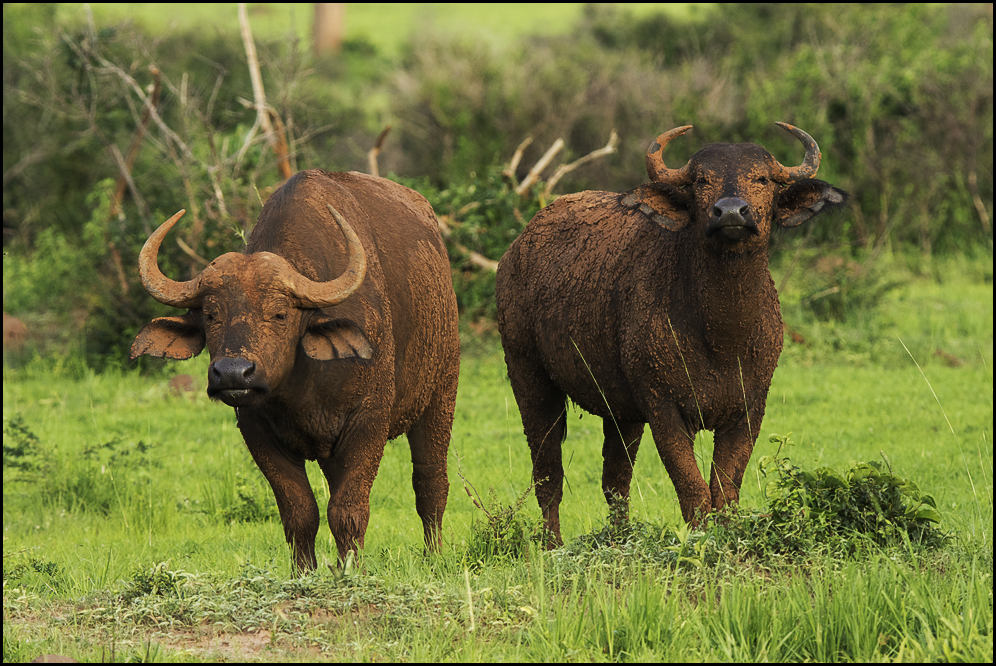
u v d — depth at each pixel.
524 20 152.50
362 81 122.75
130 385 53.38
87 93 65.50
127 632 18.77
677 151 87.00
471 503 32.38
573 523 28.38
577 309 26.25
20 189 91.12
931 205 83.38
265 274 19.91
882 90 85.62
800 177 22.66
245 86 88.31
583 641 17.36
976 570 18.97
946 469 33.50
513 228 57.19
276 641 17.98
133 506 33.62
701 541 20.38
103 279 58.28
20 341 59.91
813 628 17.23
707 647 17.06
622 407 25.84
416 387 25.16
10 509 34.72
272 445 22.27
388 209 25.59
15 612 20.41
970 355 54.50
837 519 21.42
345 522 21.78
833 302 62.06
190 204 54.28
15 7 99.06
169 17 135.12
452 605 19.09
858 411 43.59
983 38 91.00
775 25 114.81
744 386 23.61
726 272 22.41
